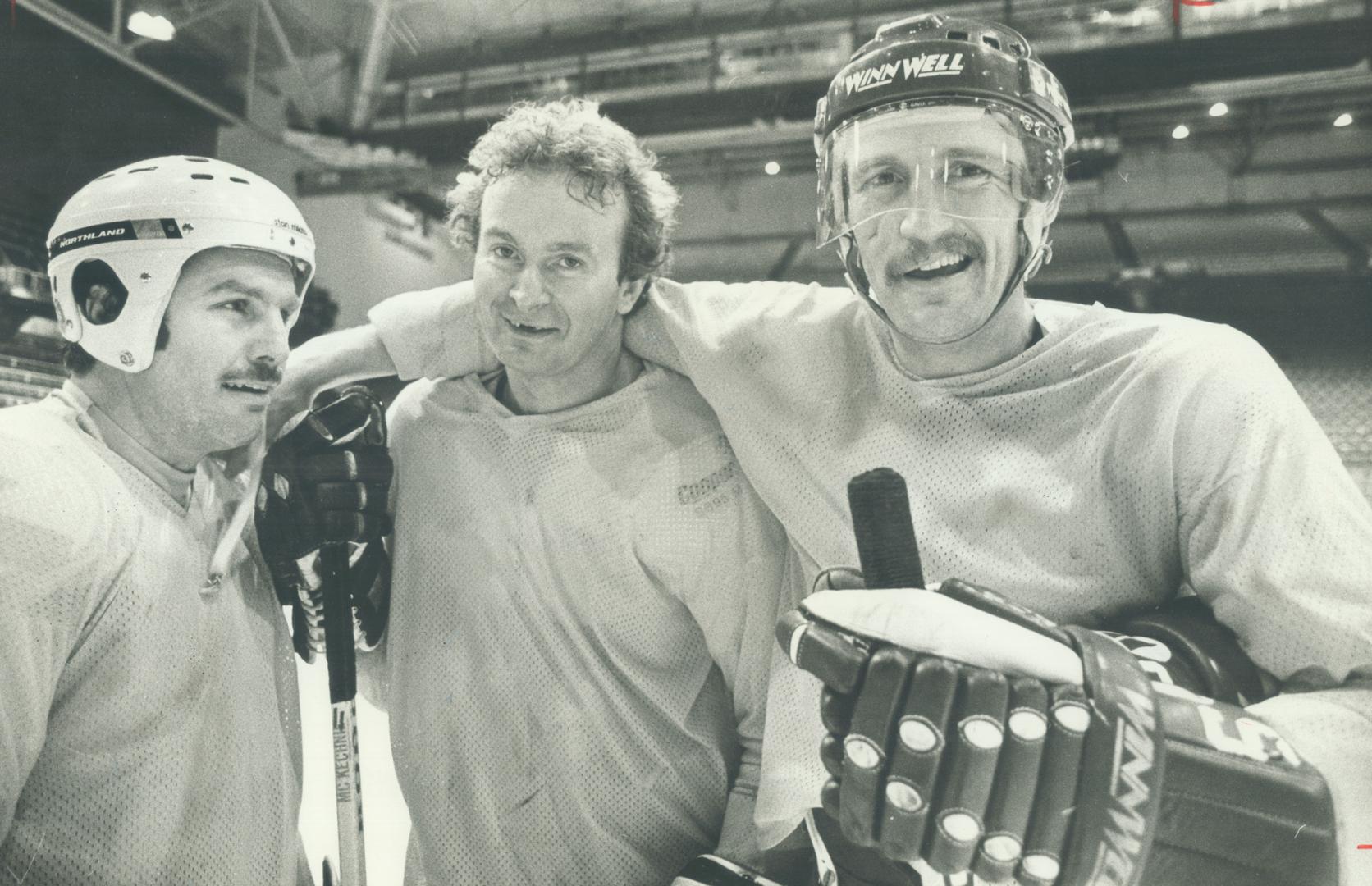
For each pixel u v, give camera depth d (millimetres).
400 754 972
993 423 769
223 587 814
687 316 950
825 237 807
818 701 821
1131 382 726
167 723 751
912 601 546
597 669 934
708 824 996
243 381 783
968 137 706
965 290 724
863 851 716
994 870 529
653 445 937
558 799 936
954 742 517
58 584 688
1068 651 554
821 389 851
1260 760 553
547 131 849
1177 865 548
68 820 728
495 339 879
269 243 767
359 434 932
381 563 1012
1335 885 546
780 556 907
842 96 748
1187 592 791
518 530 928
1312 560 636
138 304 737
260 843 823
